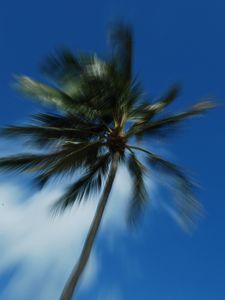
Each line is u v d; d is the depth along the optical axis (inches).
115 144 669.3
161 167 671.8
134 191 692.1
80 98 646.5
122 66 658.2
